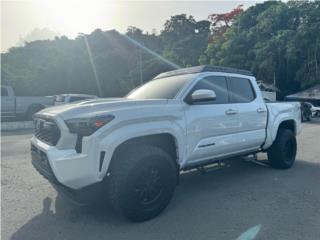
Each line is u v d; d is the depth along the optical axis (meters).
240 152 5.39
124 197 3.59
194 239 3.34
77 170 3.45
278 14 48.09
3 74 42.66
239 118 5.15
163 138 4.21
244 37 49.62
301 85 42.41
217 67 5.17
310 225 3.62
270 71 43.75
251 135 5.42
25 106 17.80
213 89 4.92
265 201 4.44
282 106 6.34
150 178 3.80
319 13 43.72
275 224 3.67
